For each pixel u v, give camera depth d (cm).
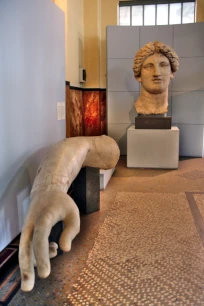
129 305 145
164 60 423
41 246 132
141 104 449
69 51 475
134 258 190
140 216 257
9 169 208
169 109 527
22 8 219
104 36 574
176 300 149
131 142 437
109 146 243
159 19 570
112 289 158
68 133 479
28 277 132
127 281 165
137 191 329
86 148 231
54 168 187
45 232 137
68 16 461
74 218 155
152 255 193
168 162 432
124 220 249
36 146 251
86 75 581
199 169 433
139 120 438
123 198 304
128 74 524
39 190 169
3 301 150
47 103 272
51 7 274
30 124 239
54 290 158
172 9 563
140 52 429
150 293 154
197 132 521
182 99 520
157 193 320
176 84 518
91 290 157
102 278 168
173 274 172
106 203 290
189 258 189
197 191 327
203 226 237
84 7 557
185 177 389
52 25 278
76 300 150
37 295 154
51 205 152
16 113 215
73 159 204
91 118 594
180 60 511
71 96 497
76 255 194
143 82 435
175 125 529
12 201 210
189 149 530
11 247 203
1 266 181
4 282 165
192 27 497
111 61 523
